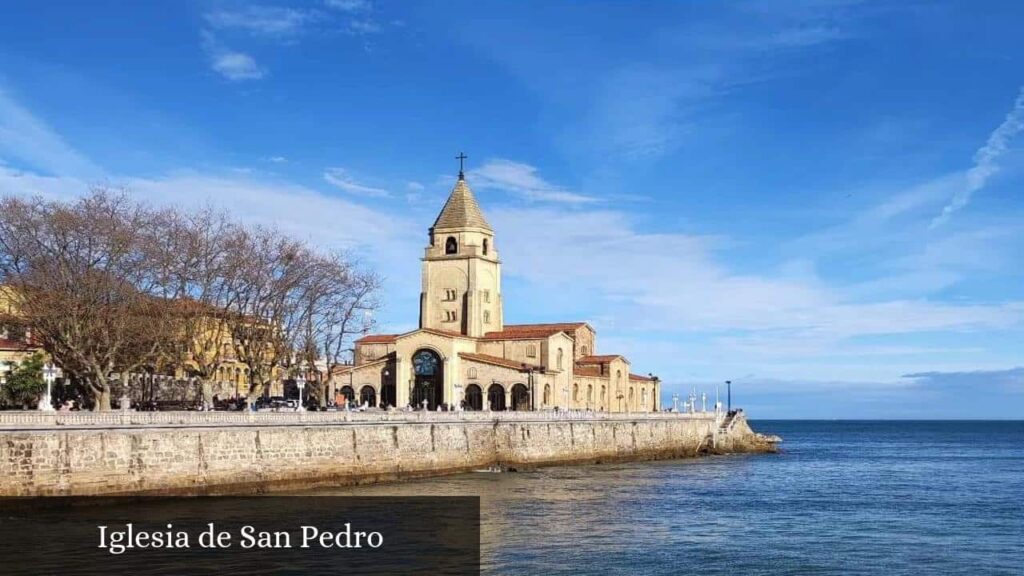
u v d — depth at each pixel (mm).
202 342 108688
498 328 172375
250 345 112250
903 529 80938
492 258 171875
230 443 84875
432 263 169875
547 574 59656
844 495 106875
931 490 114812
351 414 98812
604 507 88500
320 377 127750
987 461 180375
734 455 179000
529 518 80125
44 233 96250
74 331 93688
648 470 131500
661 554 67250
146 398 123250
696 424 174125
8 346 120625
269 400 118625
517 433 124875
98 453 74875
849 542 74000
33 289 94750
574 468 130125
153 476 78625
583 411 146375
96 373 93500
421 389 154000
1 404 108125
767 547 71125
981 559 68000
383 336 166000
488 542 69000
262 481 87375
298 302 119312
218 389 138500
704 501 96188
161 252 102812
